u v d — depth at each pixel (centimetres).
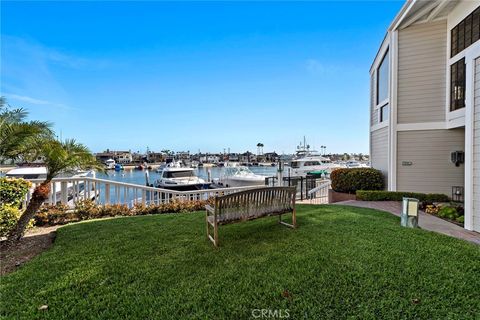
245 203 455
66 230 542
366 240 434
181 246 424
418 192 866
